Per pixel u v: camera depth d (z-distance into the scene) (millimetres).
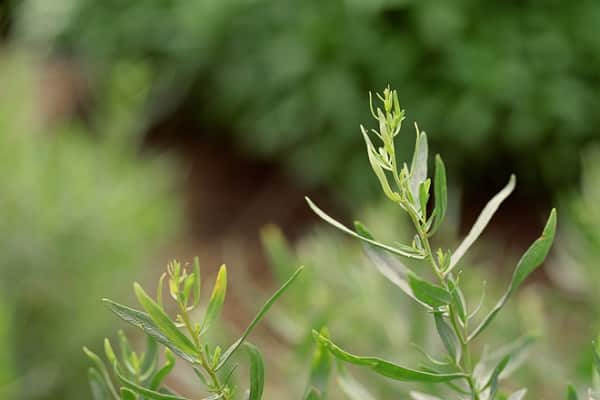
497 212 3859
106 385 637
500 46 3482
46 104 4344
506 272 1709
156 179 2879
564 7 3549
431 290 583
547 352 804
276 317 834
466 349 593
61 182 2264
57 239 2168
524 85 3443
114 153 2539
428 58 3568
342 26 3609
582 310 1005
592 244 937
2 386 1416
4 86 2502
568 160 3660
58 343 2076
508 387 820
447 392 719
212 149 4504
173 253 3809
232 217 4113
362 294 819
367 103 3650
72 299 2125
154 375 609
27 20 4211
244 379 807
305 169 3822
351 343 816
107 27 4188
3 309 1542
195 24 3773
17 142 2320
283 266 824
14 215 2143
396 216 940
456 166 3721
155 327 580
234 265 3689
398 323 808
